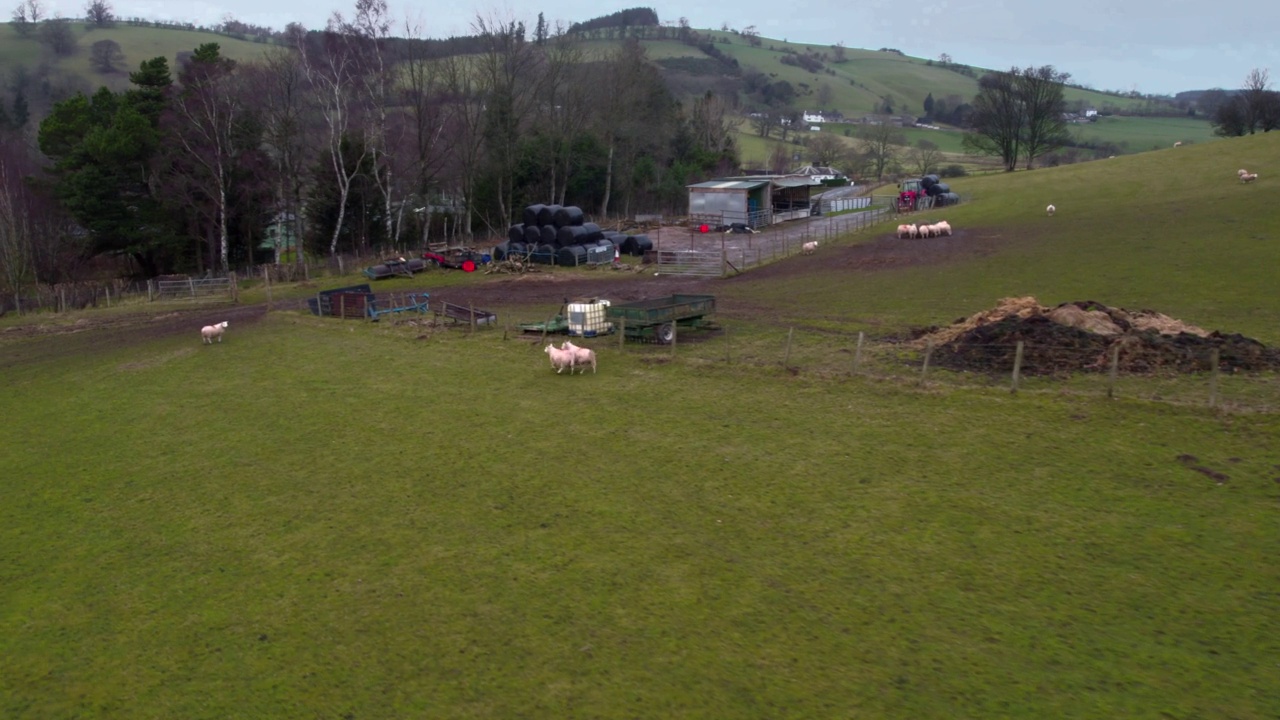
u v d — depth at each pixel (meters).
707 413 25.36
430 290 53.72
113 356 38.44
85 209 66.38
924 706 12.33
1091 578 15.40
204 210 69.69
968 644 13.71
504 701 12.87
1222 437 20.62
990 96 124.88
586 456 22.47
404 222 84.50
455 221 84.94
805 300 43.28
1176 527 16.94
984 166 157.25
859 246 60.84
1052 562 16.02
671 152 115.94
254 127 72.50
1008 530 17.30
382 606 15.65
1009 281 43.62
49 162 92.94
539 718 12.47
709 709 12.48
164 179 68.69
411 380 30.75
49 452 25.41
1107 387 24.23
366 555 17.64
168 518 20.08
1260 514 17.12
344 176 71.88
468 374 31.11
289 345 37.84
